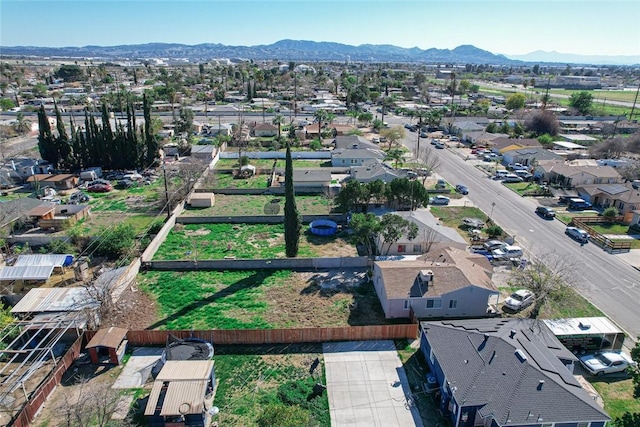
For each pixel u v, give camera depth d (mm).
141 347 34906
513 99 158375
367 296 42656
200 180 75625
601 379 31797
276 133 116688
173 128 116562
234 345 35156
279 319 38938
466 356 29891
